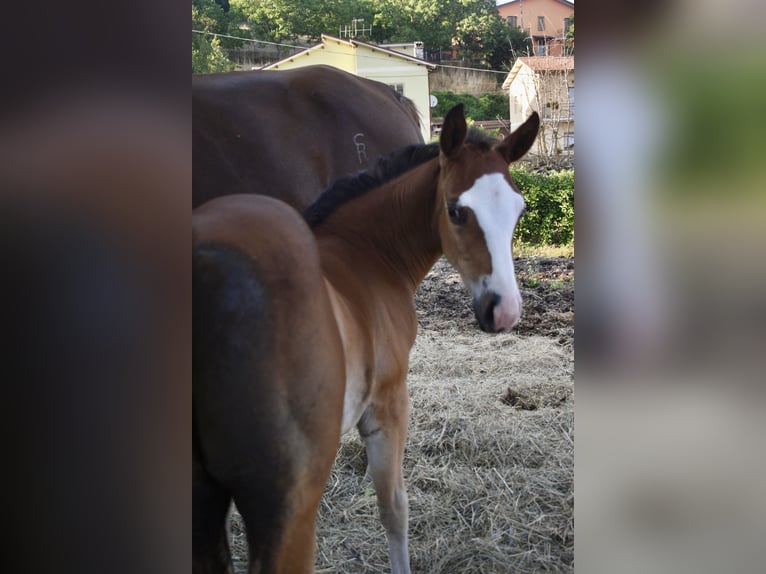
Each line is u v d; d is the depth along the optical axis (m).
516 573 2.44
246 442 1.29
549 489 2.97
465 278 2.04
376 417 1.91
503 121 17.44
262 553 1.35
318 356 1.33
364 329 1.69
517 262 8.25
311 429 1.33
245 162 3.06
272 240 1.32
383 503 2.02
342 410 1.41
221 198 1.44
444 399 3.96
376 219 2.15
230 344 1.25
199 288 1.25
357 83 3.52
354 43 19.28
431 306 6.34
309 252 1.36
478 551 2.55
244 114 3.10
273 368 1.27
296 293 1.30
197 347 1.25
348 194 2.16
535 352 4.95
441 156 2.09
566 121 14.48
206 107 3.02
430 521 2.73
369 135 3.40
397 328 1.98
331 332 1.37
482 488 2.96
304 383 1.31
